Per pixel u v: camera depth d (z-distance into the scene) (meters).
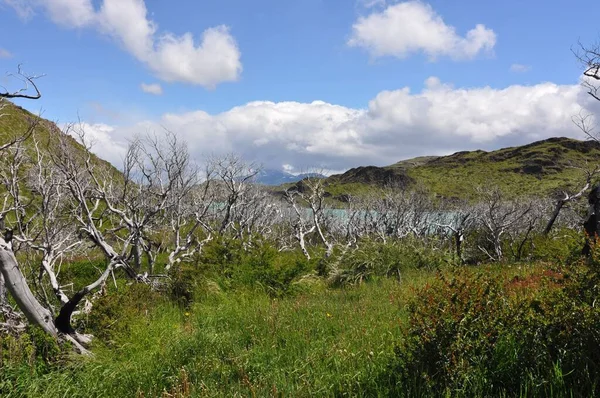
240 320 7.27
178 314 8.80
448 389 3.30
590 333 3.35
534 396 3.17
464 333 3.66
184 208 16.11
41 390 5.02
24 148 8.40
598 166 16.45
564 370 3.37
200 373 4.93
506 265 11.63
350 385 3.89
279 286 11.18
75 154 11.00
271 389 4.12
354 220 32.22
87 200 12.23
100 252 16.05
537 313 3.91
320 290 11.53
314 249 24.95
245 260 11.91
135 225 11.86
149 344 6.27
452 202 37.66
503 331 3.75
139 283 9.51
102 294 7.86
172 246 17.11
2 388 4.89
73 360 5.78
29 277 9.20
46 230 8.51
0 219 6.56
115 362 5.73
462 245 17.03
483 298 3.85
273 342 5.82
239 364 4.96
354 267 12.90
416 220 30.50
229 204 16.31
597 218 9.19
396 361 4.13
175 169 13.39
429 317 3.85
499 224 16.28
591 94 12.45
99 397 4.86
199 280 10.39
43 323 6.23
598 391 3.08
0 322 6.55
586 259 3.90
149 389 4.79
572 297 3.69
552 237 15.66
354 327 6.08
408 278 11.68
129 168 12.14
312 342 5.55
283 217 33.06
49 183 9.12
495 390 3.45
